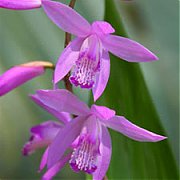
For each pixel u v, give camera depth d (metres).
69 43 0.43
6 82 0.45
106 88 0.47
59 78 0.43
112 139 0.48
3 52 0.60
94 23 0.42
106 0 0.46
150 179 0.48
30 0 0.43
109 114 0.43
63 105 0.44
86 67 0.44
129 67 0.47
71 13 0.42
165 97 0.61
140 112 0.47
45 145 0.48
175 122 0.60
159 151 0.47
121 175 0.48
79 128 0.45
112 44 0.43
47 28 0.61
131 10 0.61
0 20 0.60
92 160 0.45
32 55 0.60
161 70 0.61
